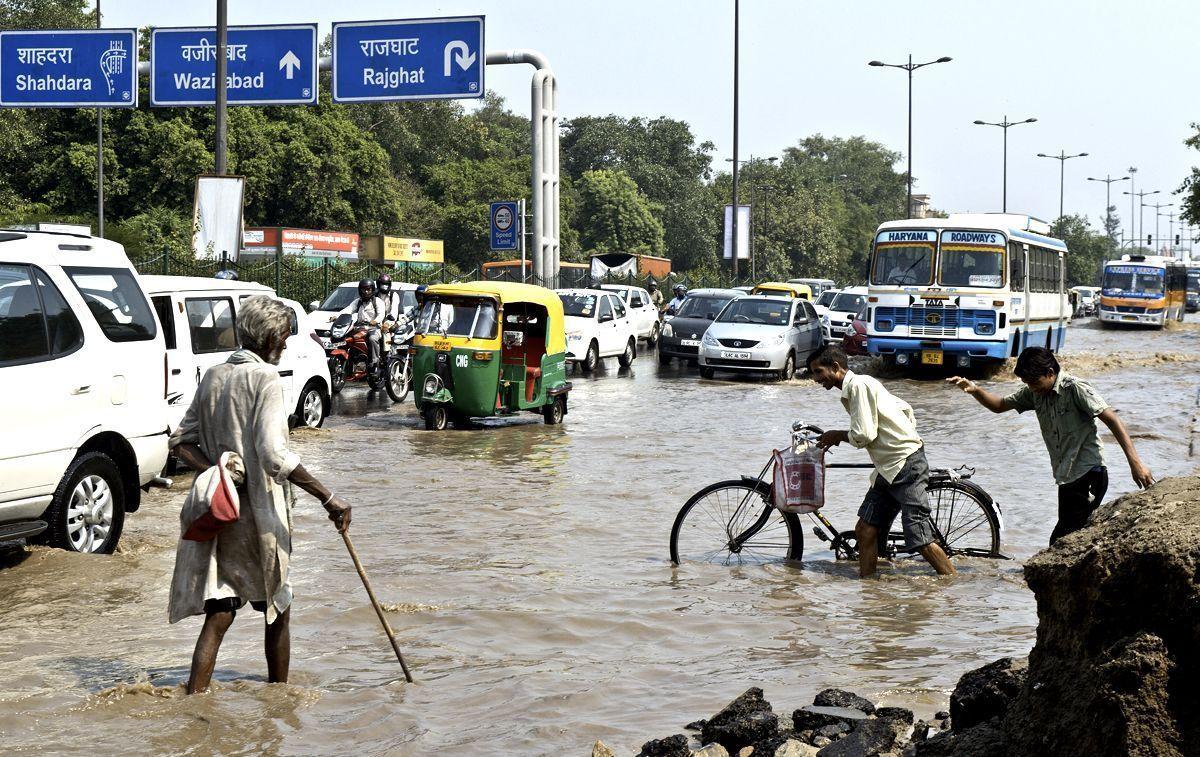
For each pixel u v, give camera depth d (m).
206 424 5.29
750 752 4.48
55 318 7.94
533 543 8.96
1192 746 3.23
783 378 25.27
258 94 27.69
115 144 54.47
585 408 19.67
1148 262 52.00
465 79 27.39
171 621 5.23
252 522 5.25
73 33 27.64
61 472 7.84
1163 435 15.75
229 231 24.39
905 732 4.52
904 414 8.12
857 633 6.54
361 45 27.59
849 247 139.00
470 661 5.92
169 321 12.30
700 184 111.44
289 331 5.46
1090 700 3.37
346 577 7.72
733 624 6.71
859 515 8.11
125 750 4.57
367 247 57.12
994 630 6.61
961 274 26.00
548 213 29.36
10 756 4.50
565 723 4.96
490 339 16.34
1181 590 3.33
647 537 9.26
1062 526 7.89
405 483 11.77
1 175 52.53
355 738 4.75
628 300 34.94
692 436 15.88
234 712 5.01
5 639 6.24
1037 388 7.81
